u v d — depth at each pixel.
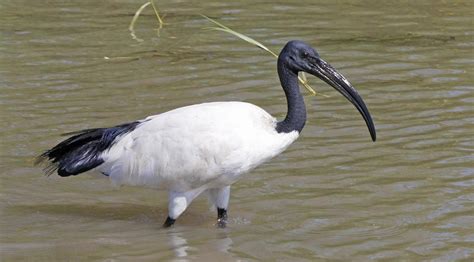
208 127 11.72
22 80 17.20
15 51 18.92
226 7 22.45
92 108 15.88
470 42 19.59
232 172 11.75
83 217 12.48
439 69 17.86
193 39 19.84
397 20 21.36
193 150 11.70
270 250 11.47
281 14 21.80
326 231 11.96
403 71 17.78
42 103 16.06
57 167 12.77
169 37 20.02
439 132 14.91
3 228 12.09
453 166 13.69
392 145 14.47
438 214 12.30
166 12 22.09
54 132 14.85
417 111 15.78
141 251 11.47
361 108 12.04
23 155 14.10
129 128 12.30
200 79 17.28
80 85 17.00
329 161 13.98
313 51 12.03
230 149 11.60
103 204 12.93
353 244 11.57
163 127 11.96
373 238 11.72
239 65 18.09
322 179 13.45
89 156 12.35
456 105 16.02
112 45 19.45
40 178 13.61
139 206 12.89
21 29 20.52
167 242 11.75
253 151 11.70
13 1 22.98
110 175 12.30
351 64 18.17
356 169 13.70
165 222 12.21
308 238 11.77
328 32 20.39
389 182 13.28
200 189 12.05
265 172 13.70
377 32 20.39
